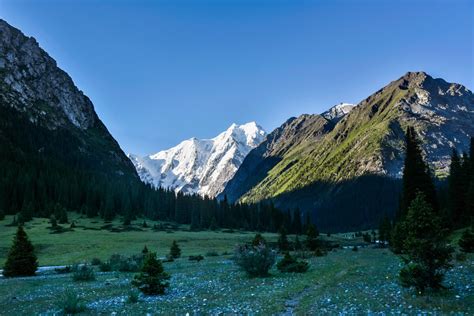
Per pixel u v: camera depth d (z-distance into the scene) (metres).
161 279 32.69
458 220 85.25
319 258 61.75
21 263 58.28
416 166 78.62
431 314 17.91
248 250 42.12
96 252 92.31
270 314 20.91
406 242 23.44
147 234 130.12
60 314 24.22
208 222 183.62
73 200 185.62
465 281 25.95
